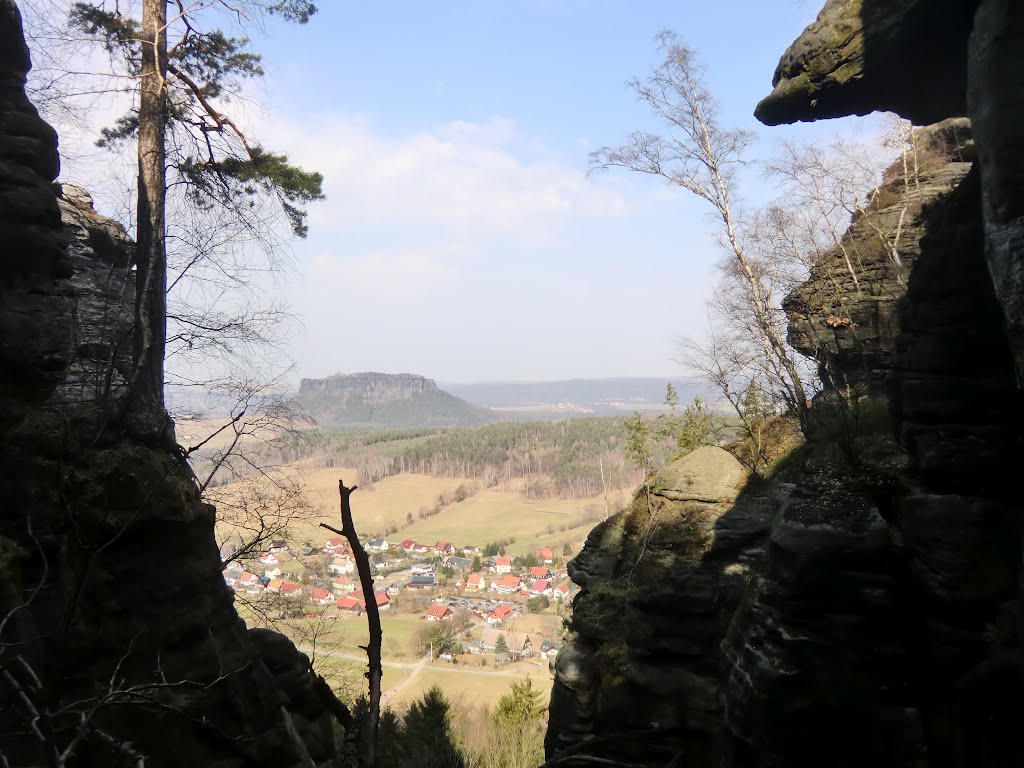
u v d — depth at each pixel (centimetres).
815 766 827
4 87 842
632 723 1250
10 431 788
